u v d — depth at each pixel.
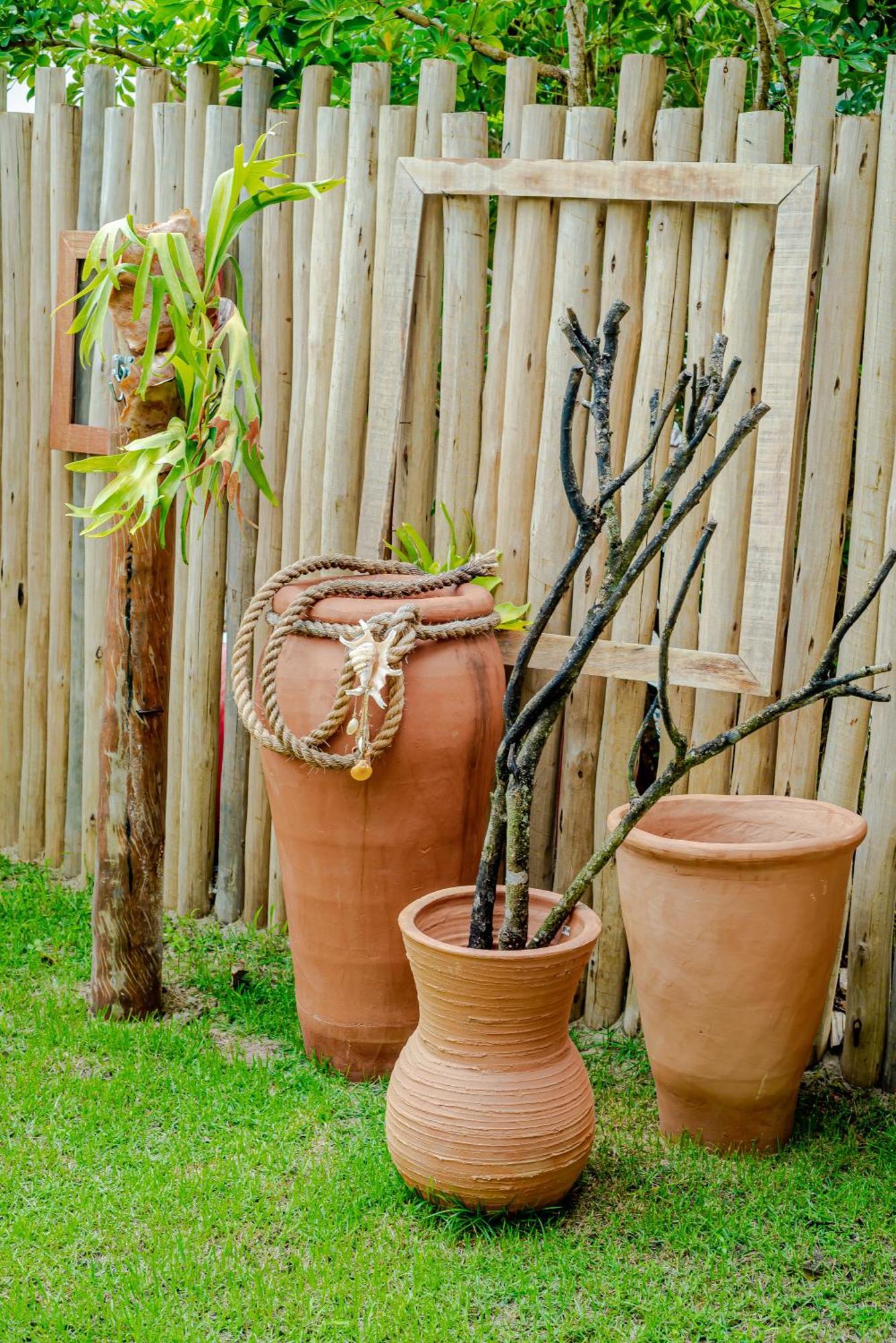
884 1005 3.46
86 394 4.66
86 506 4.71
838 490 3.44
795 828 3.22
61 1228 2.72
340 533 4.11
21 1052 3.49
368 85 3.93
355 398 4.05
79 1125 3.13
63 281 4.60
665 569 3.63
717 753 2.78
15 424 4.88
